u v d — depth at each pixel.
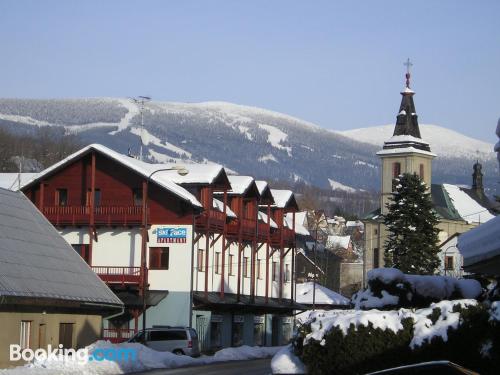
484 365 21.38
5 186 73.69
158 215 66.19
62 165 67.81
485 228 26.05
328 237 172.12
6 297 35.38
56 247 45.16
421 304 29.47
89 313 45.50
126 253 66.69
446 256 105.62
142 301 64.31
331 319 23.98
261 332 80.25
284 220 87.69
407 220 83.50
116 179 67.50
